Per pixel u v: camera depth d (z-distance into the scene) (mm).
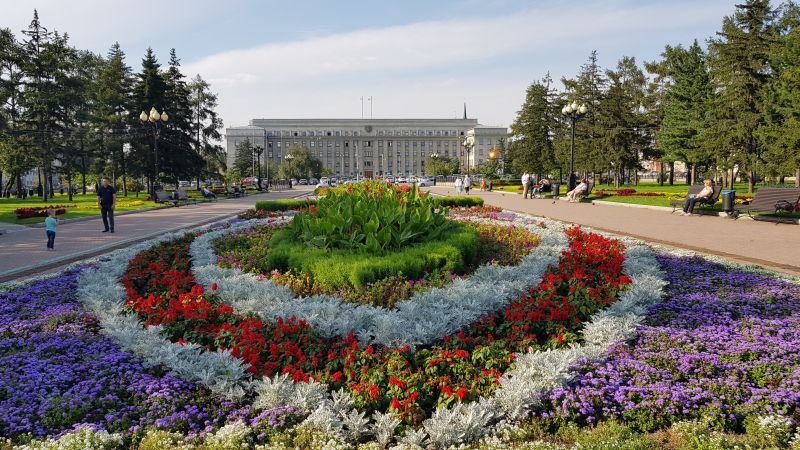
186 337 5590
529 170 51875
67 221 19516
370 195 11062
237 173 70312
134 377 4598
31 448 3520
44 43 39062
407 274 7734
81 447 3482
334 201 11023
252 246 10703
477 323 5719
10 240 14281
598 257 8305
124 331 5566
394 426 3723
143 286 8008
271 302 6465
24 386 4406
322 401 4051
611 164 43688
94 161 46312
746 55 31031
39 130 38812
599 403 3957
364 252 8562
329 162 135000
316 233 9445
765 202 16250
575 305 6082
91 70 51062
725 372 4375
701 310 6008
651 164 86312
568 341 5238
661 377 4301
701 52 39188
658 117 48969
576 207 24047
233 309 6465
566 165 47875
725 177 39562
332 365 4730
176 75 44844
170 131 42781
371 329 5547
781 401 3834
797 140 24312
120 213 23172
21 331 5875
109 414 4012
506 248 10172
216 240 11578
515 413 3812
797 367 4305
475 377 4434
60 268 9898
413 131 136125
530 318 5621
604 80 47969
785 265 8852
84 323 6129
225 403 4148
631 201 24141
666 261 8898
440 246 8570
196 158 44219
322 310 6004
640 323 5672
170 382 4477
